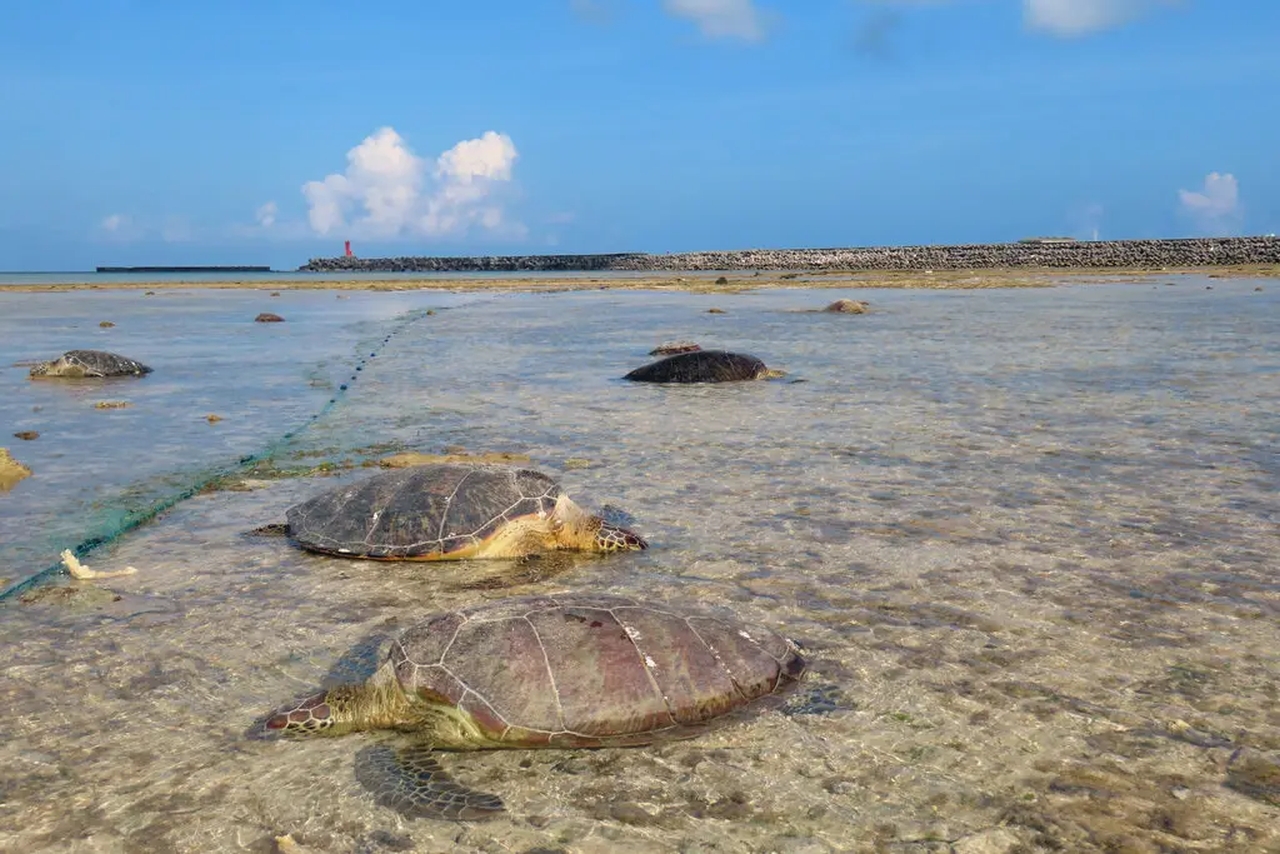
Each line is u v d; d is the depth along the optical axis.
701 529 8.56
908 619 6.50
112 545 8.27
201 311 39.91
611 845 4.12
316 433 13.09
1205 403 14.68
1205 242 80.88
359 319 34.62
